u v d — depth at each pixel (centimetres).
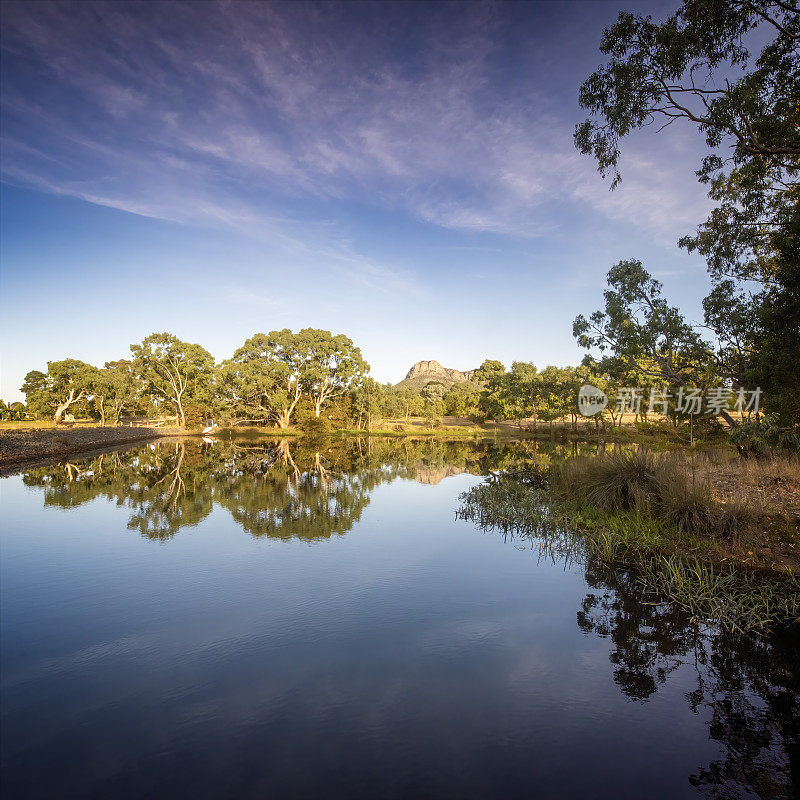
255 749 365
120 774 336
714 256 1689
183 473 2108
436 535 1045
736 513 855
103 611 628
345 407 6519
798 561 740
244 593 693
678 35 862
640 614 623
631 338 2214
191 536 1023
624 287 2233
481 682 462
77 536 1019
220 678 466
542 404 5619
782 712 419
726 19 829
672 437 3400
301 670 481
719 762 355
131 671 479
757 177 1382
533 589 713
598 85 952
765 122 1043
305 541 987
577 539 971
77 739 376
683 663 502
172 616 612
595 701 432
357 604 654
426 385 9794
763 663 502
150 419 7400
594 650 529
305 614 620
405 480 1958
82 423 7756
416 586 722
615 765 351
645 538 901
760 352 1444
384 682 460
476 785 328
